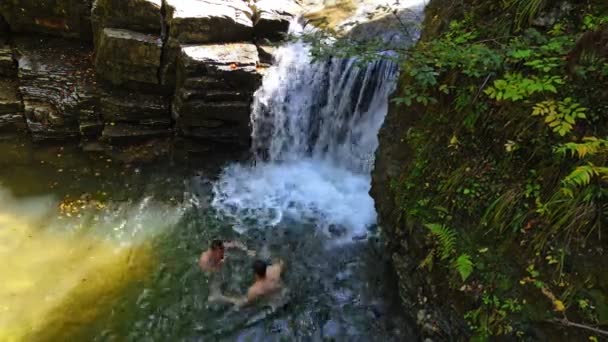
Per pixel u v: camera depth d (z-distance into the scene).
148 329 4.92
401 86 5.42
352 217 6.50
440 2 5.42
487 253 3.82
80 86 7.41
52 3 7.68
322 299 5.26
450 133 4.48
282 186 7.12
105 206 6.53
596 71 3.58
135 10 7.05
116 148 7.35
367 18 7.63
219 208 6.65
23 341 4.73
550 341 3.28
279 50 7.39
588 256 3.33
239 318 5.05
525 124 3.85
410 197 4.69
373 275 5.50
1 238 5.88
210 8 7.34
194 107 6.86
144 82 7.29
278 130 7.48
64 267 5.58
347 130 7.27
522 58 4.02
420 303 4.44
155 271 5.59
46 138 7.30
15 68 7.78
